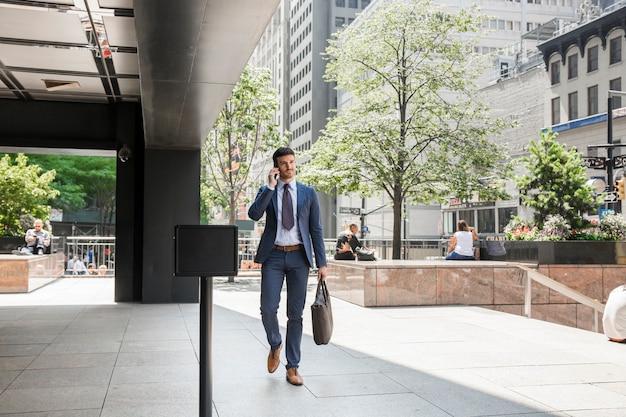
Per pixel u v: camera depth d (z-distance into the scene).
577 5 69.75
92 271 20.44
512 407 4.70
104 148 13.00
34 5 7.43
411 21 21.14
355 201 75.56
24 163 27.36
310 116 91.62
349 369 6.10
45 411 4.57
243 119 20.38
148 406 4.71
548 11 69.12
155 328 8.98
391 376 5.78
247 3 5.58
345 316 10.46
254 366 6.21
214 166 21.48
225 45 6.66
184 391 5.20
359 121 20.77
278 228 5.46
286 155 5.44
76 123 12.88
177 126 10.46
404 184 19.94
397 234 20.55
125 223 12.83
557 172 22.08
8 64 10.12
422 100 21.42
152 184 12.38
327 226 86.94
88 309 11.38
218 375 5.78
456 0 64.19
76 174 38.41
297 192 5.51
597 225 16.77
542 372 5.98
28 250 17.38
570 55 43.66
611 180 25.09
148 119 9.97
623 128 38.41
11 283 14.53
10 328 8.99
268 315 5.53
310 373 5.90
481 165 21.03
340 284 13.59
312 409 4.62
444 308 11.66
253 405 4.71
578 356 6.85
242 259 22.31
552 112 45.69
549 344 7.65
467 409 4.64
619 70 39.22
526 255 14.40
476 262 13.09
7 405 4.74
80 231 51.88
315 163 21.94
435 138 21.05
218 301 13.06
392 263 12.49
